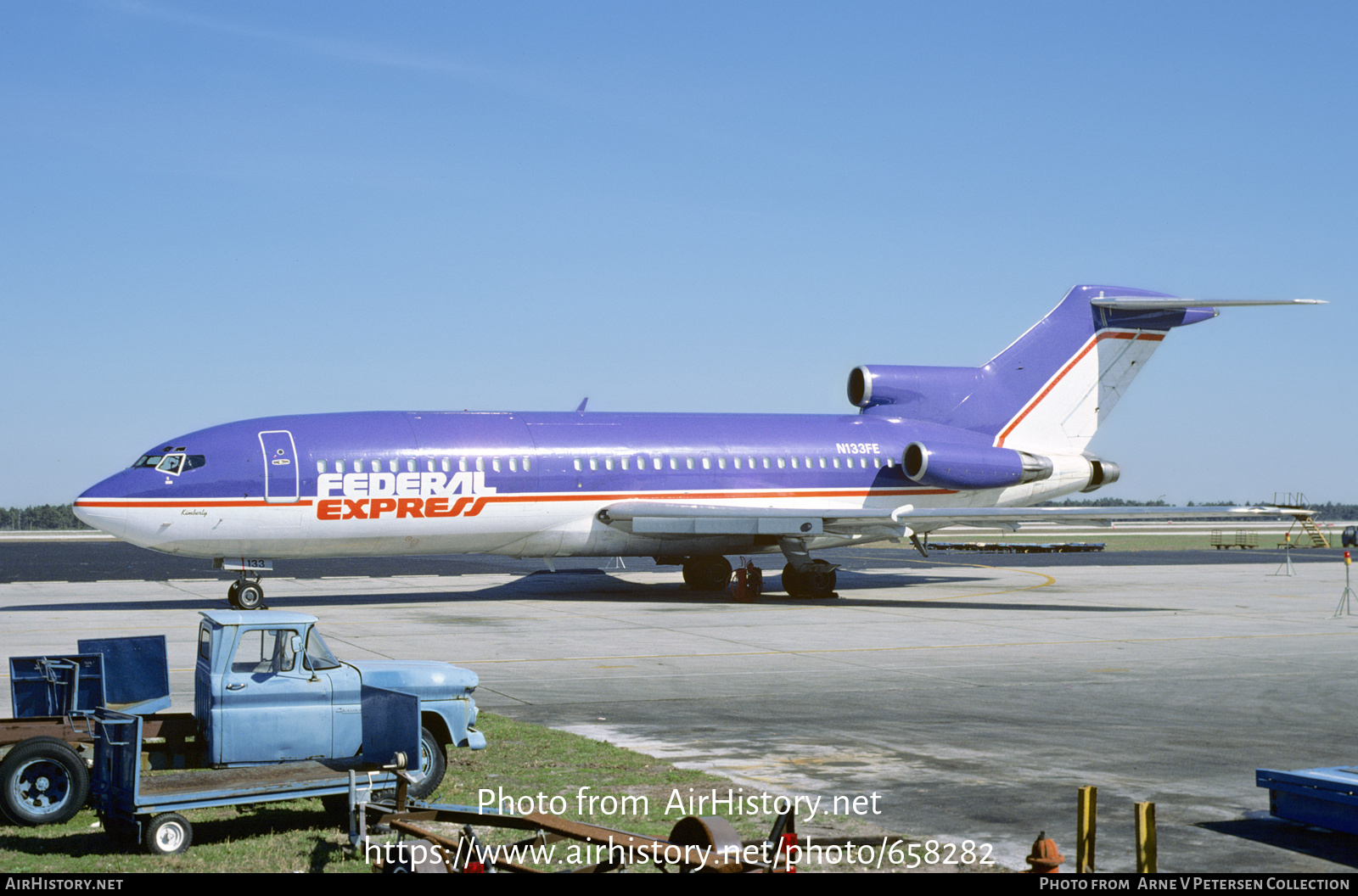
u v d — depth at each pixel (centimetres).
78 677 1330
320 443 3098
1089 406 4012
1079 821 908
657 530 3294
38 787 1097
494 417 3388
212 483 2959
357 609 3130
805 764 1338
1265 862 977
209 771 1086
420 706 1107
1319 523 15762
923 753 1397
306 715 1128
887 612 3111
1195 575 4644
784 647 2386
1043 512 3309
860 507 3712
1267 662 2203
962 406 3909
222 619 1130
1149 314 4003
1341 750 1421
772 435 3672
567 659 2189
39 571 4972
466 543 3281
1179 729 1552
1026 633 2639
